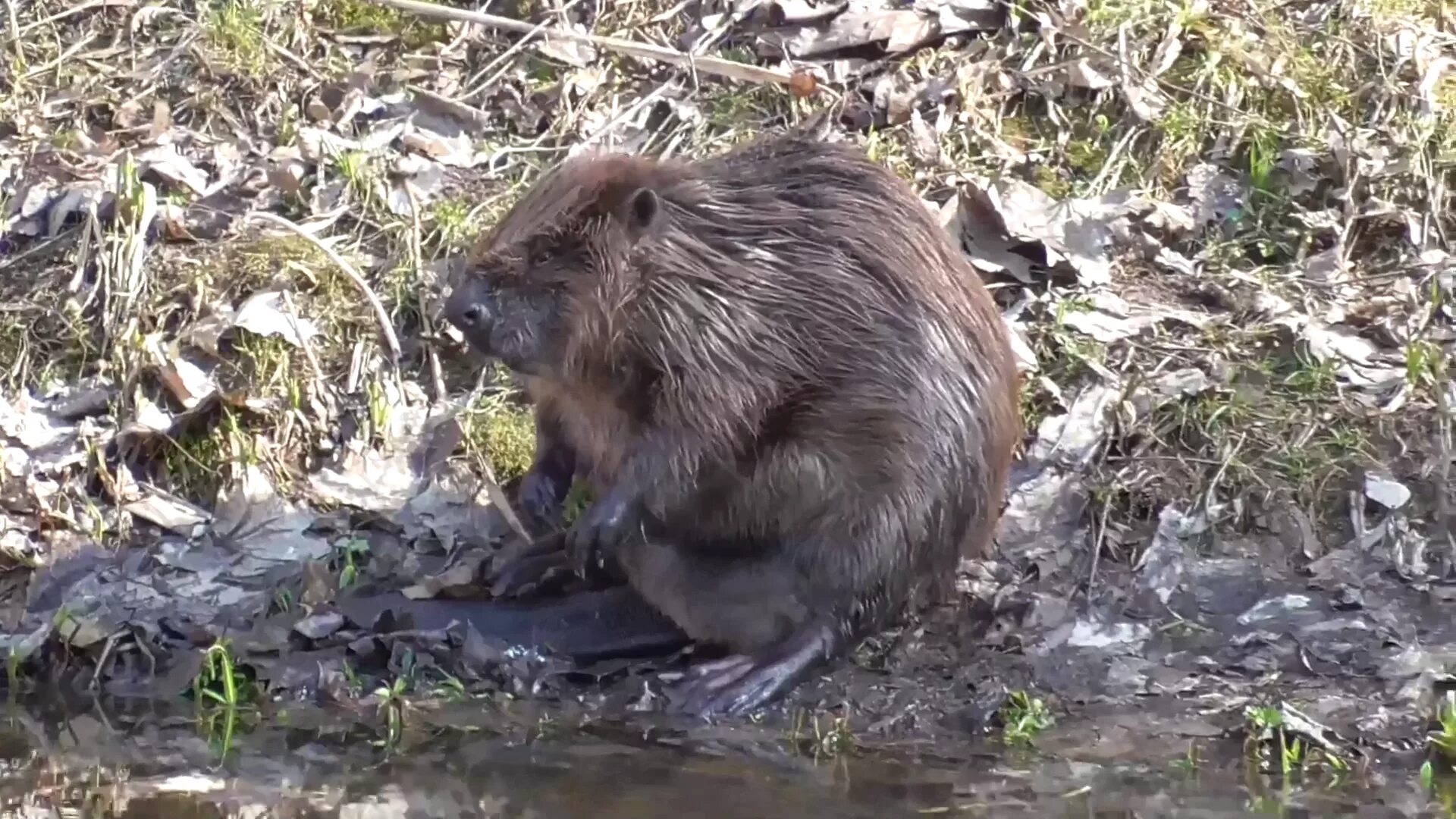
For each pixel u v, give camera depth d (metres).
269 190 11.34
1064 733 7.90
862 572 8.48
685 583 8.65
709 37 12.26
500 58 12.23
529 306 8.33
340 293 10.62
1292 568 9.14
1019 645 8.67
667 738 7.95
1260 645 8.57
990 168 11.41
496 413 10.12
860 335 8.42
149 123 11.87
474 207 11.21
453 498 9.78
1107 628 8.77
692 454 8.42
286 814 7.16
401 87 12.13
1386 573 9.05
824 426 8.45
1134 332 10.40
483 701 8.41
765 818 6.96
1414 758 7.53
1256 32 12.24
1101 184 11.34
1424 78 11.80
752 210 8.45
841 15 12.29
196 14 12.70
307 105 12.02
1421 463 9.53
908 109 11.69
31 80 12.16
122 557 9.45
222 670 8.53
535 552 9.31
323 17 12.66
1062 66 11.86
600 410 8.69
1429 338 10.27
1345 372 10.08
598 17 12.53
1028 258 10.84
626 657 8.80
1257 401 9.92
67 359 10.39
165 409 10.12
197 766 7.71
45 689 8.70
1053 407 10.01
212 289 10.60
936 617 8.92
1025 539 9.37
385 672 8.68
